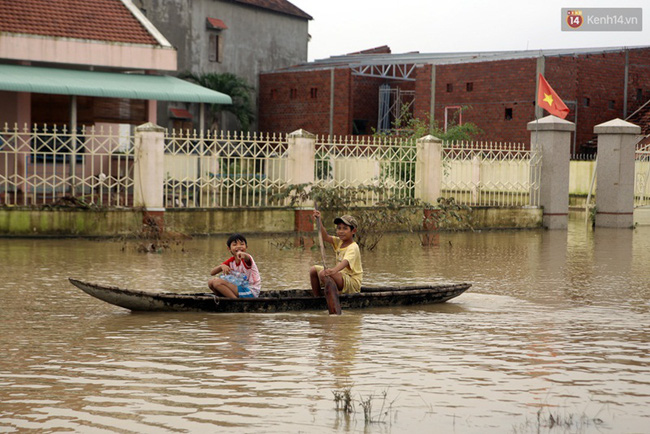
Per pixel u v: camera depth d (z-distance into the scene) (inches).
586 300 644.7
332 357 433.7
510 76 2306.8
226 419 325.4
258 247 1046.4
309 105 2711.6
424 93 2501.2
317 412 335.9
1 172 1385.3
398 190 1312.7
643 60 2470.5
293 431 312.0
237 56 2839.6
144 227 1088.8
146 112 1544.0
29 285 677.3
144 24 1534.2
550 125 1446.9
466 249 1064.8
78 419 324.2
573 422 326.6
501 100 2326.5
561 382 388.5
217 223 1174.3
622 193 1497.3
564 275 803.4
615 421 329.1
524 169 1446.9
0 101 1395.2
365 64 2642.7
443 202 1268.5
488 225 1392.7
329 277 576.1
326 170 1285.7
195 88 1481.3
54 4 1494.8
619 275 807.1
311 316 559.8
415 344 469.7
